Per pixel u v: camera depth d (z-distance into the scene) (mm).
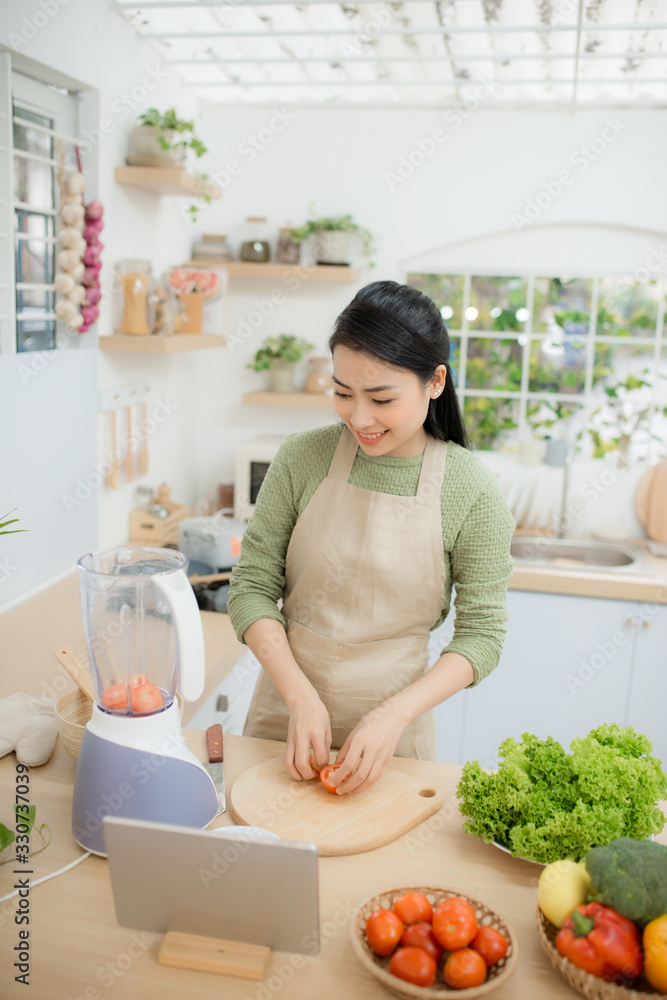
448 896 886
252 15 2295
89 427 2352
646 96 2652
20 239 2037
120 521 2592
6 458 1976
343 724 1325
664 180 2717
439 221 2877
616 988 752
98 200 2246
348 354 1098
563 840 951
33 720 1262
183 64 2605
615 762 1001
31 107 2047
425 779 1191
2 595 2039
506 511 1298
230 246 3000
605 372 3074
